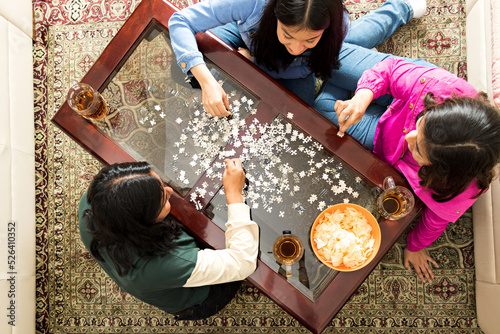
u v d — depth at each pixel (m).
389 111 1.28
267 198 1.16
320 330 1.07
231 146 1.17
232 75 1.17
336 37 1.08
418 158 1.01
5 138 1.58
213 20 1.17
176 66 1.21
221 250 1.07
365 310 1.67
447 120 0.87
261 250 1.14
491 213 1.44
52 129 1.80
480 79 1.51
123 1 1.82
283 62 1.26
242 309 1.70
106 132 1.20
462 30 1.70
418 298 1.65
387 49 1.75
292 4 0.90
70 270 1.76
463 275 1.63
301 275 1.10
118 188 0.92
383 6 1.60
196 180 1.16
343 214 1.08
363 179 1.14
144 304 1.73
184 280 1.04
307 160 1.15
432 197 1.06
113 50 1.21
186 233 1.18
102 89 1.22
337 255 1.04
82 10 1.83
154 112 1.20
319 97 1.52
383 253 1.09
